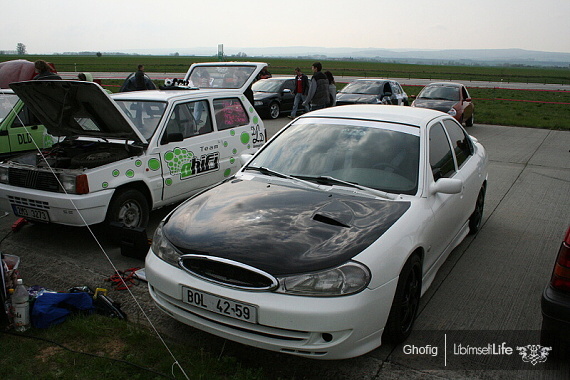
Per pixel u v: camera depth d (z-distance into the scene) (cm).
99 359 298
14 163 514
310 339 272
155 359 302
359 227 312
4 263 355
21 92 497
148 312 368
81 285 411
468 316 378
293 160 411
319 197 354
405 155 389
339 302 271
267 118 1689
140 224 523
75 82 447
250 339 281
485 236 566
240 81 812
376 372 303
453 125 498
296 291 271
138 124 549
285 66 8219
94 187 466
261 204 344
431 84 1703
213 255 290
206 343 328
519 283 441
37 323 333
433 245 372
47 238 525
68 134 550
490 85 4984
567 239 286
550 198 738
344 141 414
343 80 4550
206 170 595
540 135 1466
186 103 581
